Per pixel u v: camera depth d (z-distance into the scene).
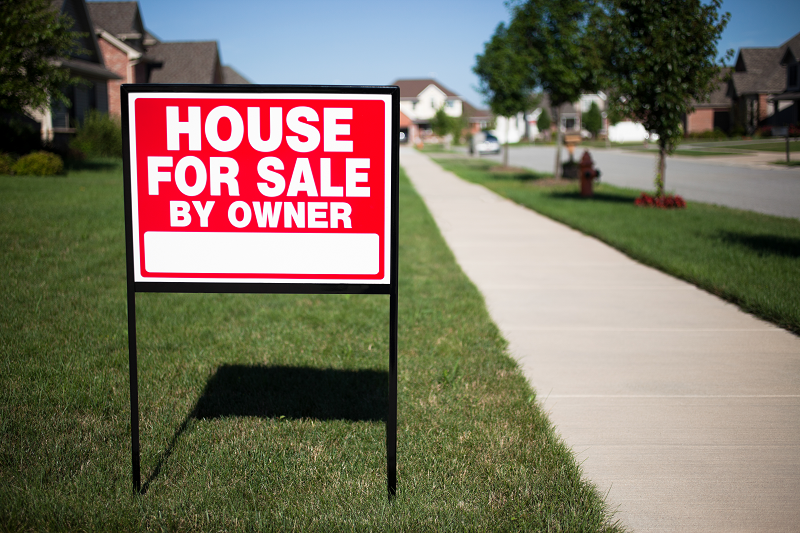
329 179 2.90
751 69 53.66
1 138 20.59
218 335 5.54
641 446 3.66
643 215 13.11
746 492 3.17
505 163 30.36
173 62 40.41
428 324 5.98
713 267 8.06
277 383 4.48
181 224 2.91
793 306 6.09
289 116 2.87
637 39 13.82
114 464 3.31
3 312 5.83
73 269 7.62
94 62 29.47
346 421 3.91
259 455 3.44
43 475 3.15
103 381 4.35
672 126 13.99
